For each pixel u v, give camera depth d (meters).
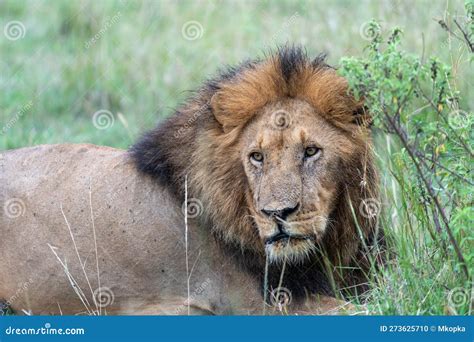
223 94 9.98
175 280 10.46
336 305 10.23
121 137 16.64
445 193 10.05
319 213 9.55
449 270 9.65
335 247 10.21
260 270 10.26
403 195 10.16
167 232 10.40
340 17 18.33
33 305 11.06
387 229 10.46
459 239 9.73
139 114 17.70
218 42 19.62
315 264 10.34
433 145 9.88
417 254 10.01
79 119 18.19
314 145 9.59
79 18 21.20
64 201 10.81
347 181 9.88
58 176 11.00
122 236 10.52
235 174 9.91
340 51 17.38
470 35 10.40
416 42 15.88
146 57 19.39
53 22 21.66
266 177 9.47
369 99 9.31
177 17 20.72
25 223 10.95
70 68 19.16
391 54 9.06
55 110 18.45
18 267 11.02
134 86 18.70
